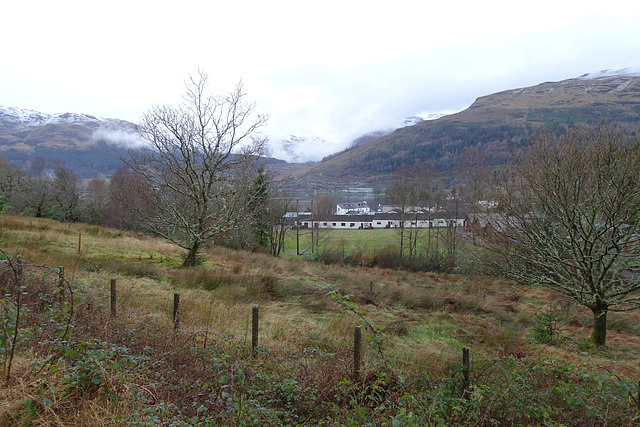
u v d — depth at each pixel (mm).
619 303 10336
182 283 12492
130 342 5355
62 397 3432
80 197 45562
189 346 5883
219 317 8688
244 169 17328
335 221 75875
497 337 10805
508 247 12094
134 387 3787
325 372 5285
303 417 4398
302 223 52375
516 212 11445
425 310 14586
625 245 9469
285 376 5312
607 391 4453
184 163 16016
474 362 5496
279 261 24312
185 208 18016
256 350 6402
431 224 39094
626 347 10984
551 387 4699
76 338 4598
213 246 25344
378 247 42625
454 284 24062
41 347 4320
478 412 4340
